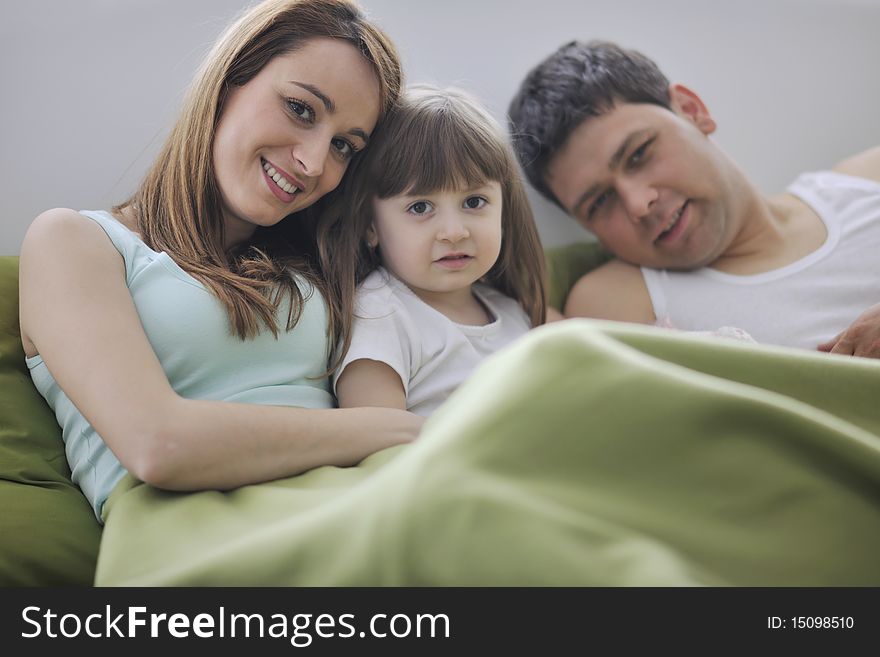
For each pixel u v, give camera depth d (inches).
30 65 49.9
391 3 58.2
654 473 22.2
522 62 62.1
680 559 20.5
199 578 23.8
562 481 22.0
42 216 36.7
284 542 23.4
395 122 43.5
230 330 37.1
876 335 44.3
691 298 54.2
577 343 24.3
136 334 33.8
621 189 53.4
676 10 66.4
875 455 22.2
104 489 35.2
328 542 22.8
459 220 43.0
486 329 45.4
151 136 52.1
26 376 40.3
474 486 21.5
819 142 71.1
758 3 68.4
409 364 42.1
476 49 60.7
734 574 21.1
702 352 26.6
